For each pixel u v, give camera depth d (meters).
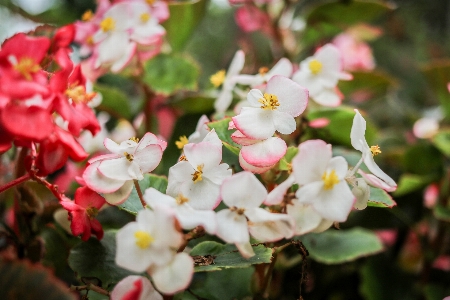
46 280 0.21
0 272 0.21
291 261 0.31
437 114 0.44
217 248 0.24
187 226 0.21
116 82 0.41
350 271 0.35
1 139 0.21
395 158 0.37
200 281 0.28
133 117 0.35
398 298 0.34
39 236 0.27
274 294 0.31
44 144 0.22
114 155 0.23
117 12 0.29
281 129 0.23
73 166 0.34
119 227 0.31
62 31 0.24
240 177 0.22
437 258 0.34
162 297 0.23
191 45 0.58
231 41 0.57
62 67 0.22
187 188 0.22
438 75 0.36
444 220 0.32
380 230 0.36
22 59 0.21
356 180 0.23
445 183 0.33
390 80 0.35
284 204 0.22
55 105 0.22
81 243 0.25
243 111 0.23
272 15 0.38
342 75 0.29
